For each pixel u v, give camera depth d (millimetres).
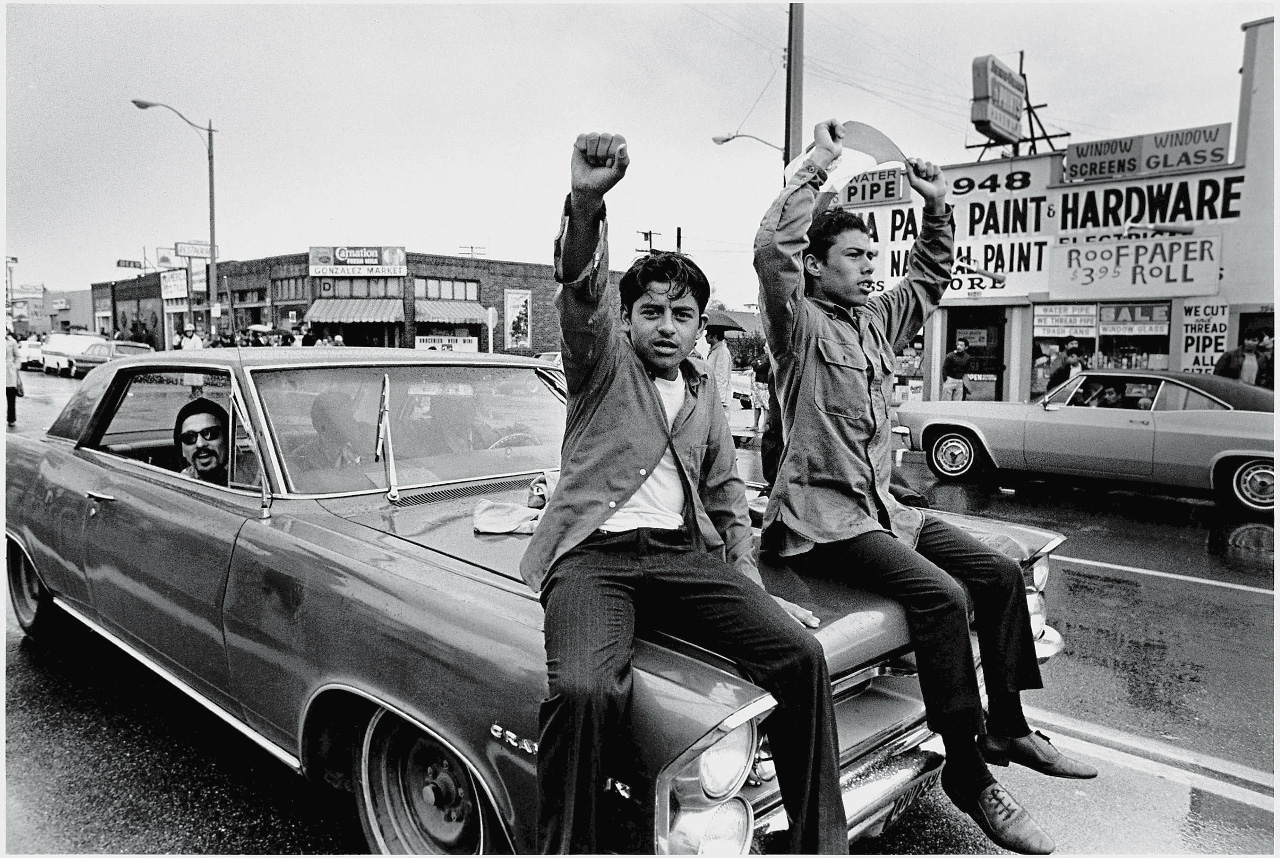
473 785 2146
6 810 2873
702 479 2357
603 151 1875
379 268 41531
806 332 2672
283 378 3119
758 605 2004
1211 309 14406
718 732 1734
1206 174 14266
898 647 2432
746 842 1890
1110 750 3445
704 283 2170
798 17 13586
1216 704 3885
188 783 3049
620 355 2172
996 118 16703
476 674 2025
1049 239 15703
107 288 62625
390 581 2334
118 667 4102
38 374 32906
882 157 2967
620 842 1799
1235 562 6508
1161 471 8781
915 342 17234
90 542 3547
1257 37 13617
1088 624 5020
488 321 42000
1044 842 2473
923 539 2791
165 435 3488
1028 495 9492
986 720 2752
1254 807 3020
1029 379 16109
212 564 2863
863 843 2773
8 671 4039
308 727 2529
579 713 1757
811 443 2672
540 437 3598
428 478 3148
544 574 2131
